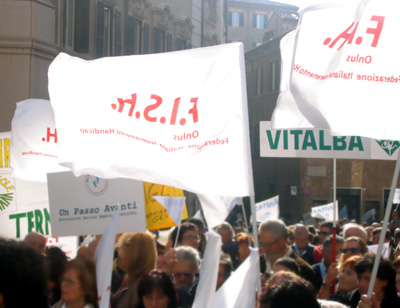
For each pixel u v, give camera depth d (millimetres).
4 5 21219
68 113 4844
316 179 38656
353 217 37781
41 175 7051
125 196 5484
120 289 5633
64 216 5500
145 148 4793
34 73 21391
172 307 4809
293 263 5387
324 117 4883
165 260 6055
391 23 4895
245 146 4707
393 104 4859
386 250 8320
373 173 37438
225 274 5988
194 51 4852
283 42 5316
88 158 4797
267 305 3418
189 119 4789
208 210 5316
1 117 21172
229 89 4781
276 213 14297
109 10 27219
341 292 5793
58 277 5238
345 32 4910
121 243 5336
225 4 43156
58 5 22766
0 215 7352
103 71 4887
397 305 5133
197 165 4742
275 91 44094
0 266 2680
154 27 31578
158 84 4848
